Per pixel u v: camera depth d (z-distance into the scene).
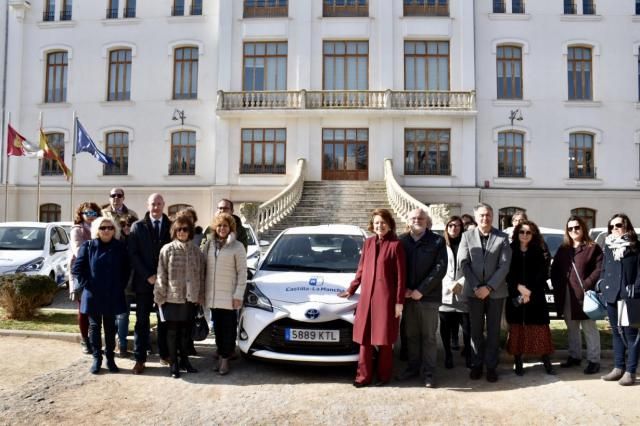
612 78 22.06
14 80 23.52
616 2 22.23
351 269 6.55
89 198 22.80
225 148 21.95
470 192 21.27
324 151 21.97
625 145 21.88
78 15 23.53
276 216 17.75
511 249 5.70
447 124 21.59
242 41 22.42
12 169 23.20
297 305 5.59
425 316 5.45
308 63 21.97
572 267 6.05
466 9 21.86
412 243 5.64
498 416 4.52
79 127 20.12
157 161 22.70
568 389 5.26
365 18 21.94
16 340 7.11
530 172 21.81
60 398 4.92
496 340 5.62
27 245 11.24
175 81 23.11
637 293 5.29
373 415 4.53
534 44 22.16
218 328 5.70
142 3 23.23
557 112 21.97
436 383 5.53
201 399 4.93
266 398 4.96
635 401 4.89
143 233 5.91
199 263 5.68
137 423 4.33
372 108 21.17
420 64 22.14
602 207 21.61
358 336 5.29
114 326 5.84
